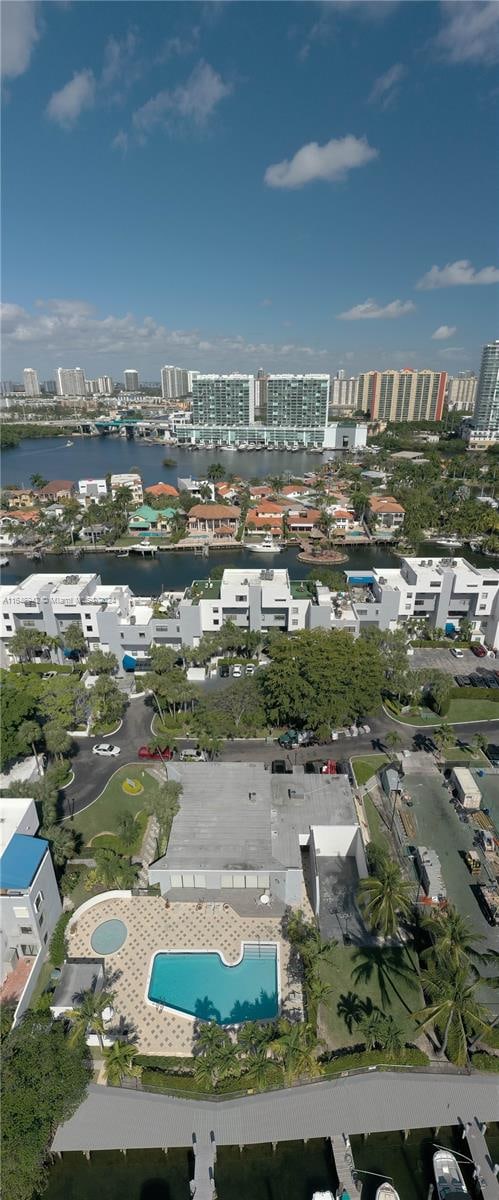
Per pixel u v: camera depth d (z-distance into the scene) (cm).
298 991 6038
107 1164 4969
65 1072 4978
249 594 12388
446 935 5556
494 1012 5862
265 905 6969
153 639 12006
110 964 6306
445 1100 5147
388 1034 5234
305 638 10356
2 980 6012
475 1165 4756
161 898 7069
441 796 8731
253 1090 5191
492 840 7750
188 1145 4906
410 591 13200
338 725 9769
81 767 9288
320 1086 5206
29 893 5900
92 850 7612
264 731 10144
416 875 7331
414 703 10875
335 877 7369
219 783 8169
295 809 7825
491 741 9975
